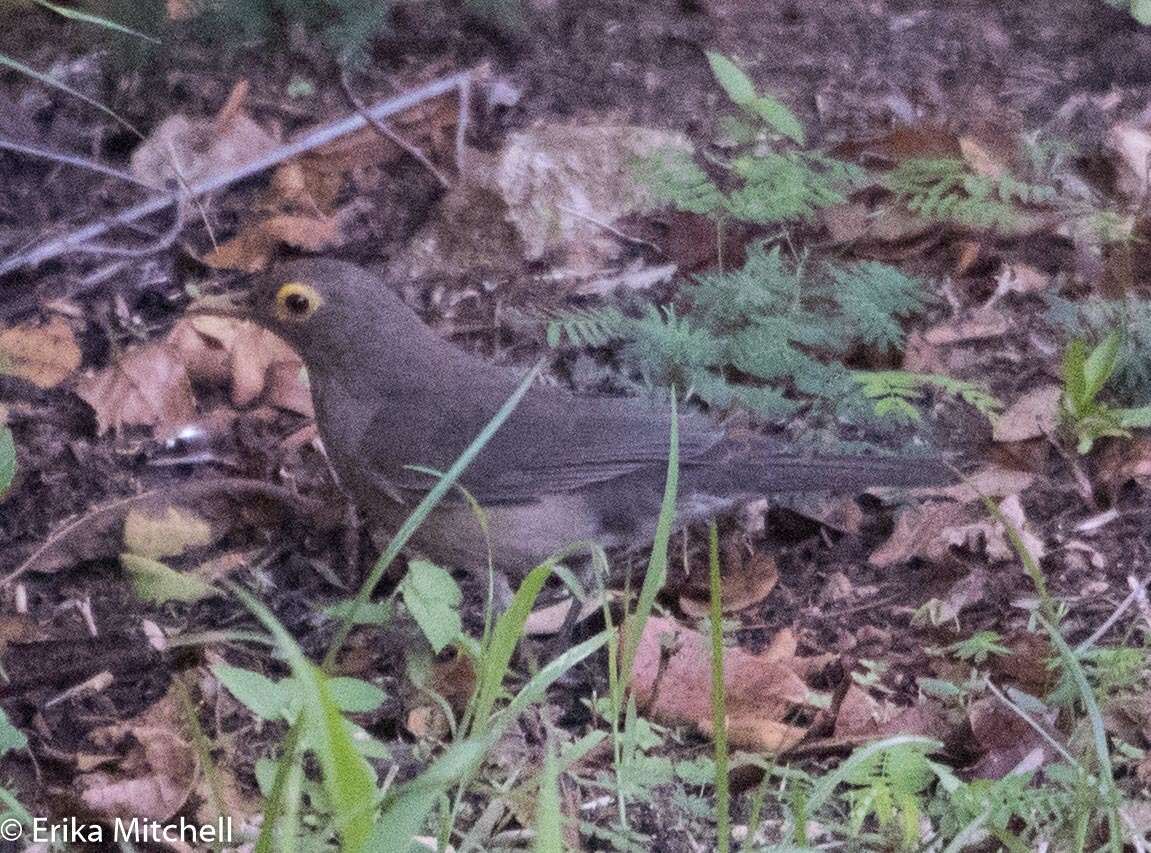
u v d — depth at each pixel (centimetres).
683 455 600
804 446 659
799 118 821
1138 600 602
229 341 696
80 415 674
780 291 705
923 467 598
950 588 609
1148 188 786
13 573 606
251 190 778
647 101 821
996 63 866
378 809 420
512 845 498
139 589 594
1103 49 875
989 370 713
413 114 798
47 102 800
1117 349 661
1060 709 548
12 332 694
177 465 662
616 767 500
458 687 556
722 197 712
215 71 814
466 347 714
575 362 700
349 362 606
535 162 765
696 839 507
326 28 809
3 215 757
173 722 542
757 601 609
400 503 607
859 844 494
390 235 764
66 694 559
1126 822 491
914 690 568
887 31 880
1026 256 763
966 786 491
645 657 557
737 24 876
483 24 848
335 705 371
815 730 549
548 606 615
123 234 754
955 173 752
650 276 743
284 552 632
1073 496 655
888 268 711
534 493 597
